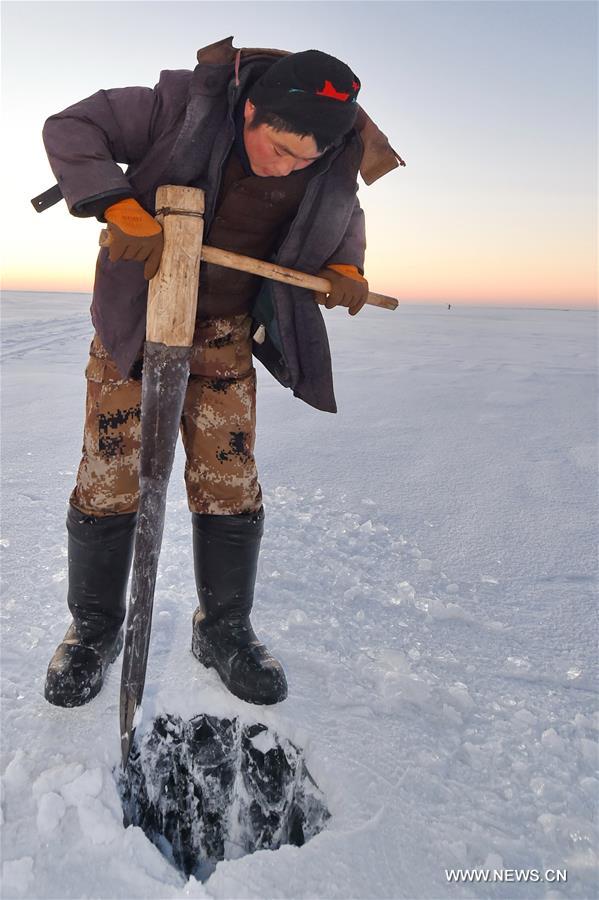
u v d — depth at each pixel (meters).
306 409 4.84
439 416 4.80
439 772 1.36
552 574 2.28
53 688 1.43
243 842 1.48
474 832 1.23
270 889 1.11
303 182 1.36
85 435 1.52
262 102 1.20
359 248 1.55
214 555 1.58
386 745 1.42
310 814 1.38
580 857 1.19
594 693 1.65
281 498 2.89
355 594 2.05
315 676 1.64
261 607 1.93
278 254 1.42
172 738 1.49
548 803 1.30
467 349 11.45
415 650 1.78
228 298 1.49
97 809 1.20
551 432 4.37
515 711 1.56
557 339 15.68
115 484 1.49
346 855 1.17
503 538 2.57
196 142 1.29
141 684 1.34
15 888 1.06
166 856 1.45
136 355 1.41
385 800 1.28
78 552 1.52
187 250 1.25
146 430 1.29
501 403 5.45
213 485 1.56
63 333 10.27
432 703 1.56
